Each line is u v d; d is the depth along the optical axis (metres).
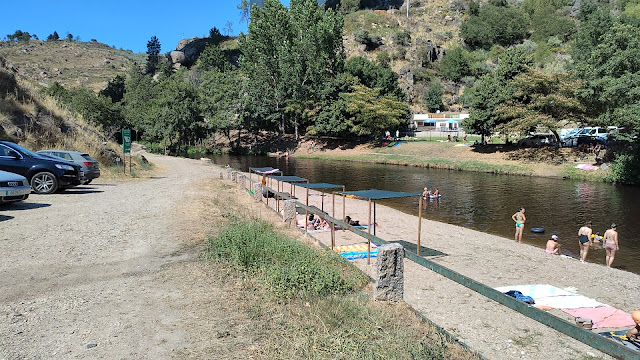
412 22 142.12
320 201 23.72
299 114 77.44
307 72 74.00
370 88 77.69
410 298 7.94
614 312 7.68
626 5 118.06
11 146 15.86
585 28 77.50
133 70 149.62
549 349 5.81
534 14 137.38
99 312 5.32
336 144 72.31
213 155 74.31
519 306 4.39
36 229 9.80
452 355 4.50
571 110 42.91
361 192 11.45
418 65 115.12
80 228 10.13
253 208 16.05
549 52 113.44
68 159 18.58
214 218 12.35
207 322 5.06
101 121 78.81
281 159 66.06
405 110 77.62
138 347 4.39
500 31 132.62
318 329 4.86
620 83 32.00
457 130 75.38
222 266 7.38
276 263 7.41
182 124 69.81
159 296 5.93
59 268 7.11
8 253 7.80
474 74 114.44
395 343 4.59
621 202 24.23
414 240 14.55
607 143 38.38
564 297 8.59
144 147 80.31
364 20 138.25
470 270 10.90
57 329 4.78
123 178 24.28
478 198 26.38
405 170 45.75
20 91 24.77
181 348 4.38
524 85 45.44
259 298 5.88
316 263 7.59
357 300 5.94
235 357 4.20
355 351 4.30
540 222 19.27
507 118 48.44
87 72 164.50
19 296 5.78
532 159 42.62
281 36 75.75
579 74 40.81
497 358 5.47
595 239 15.83
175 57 170.00
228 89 79.38
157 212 12.80
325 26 72.50
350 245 11.81
